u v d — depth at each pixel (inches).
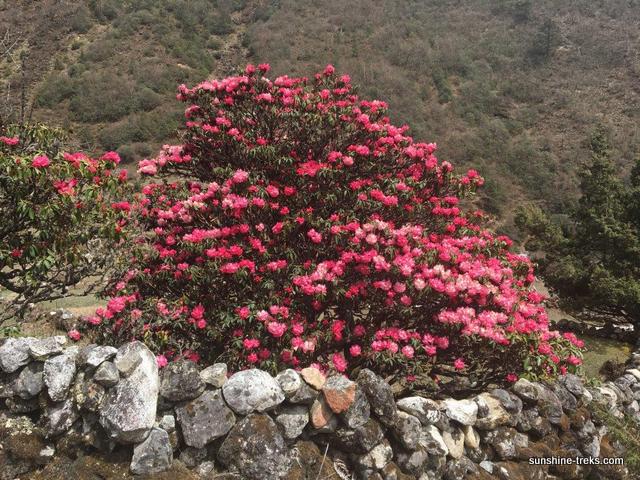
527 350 146.4
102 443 95.7
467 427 131.4
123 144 1149.1
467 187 204.2
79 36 1568.7
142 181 199.2
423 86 1611.7
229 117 200.2
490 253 182.1
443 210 187.6
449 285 146.3
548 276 448.8
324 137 196.7
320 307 167.8
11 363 99.0
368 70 1632.6
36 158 125.2
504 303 153.9
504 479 131.0
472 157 1296.8
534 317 169.2
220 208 170.4
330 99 216.1
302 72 1583.4
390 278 158.2
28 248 135.3
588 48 1871.3
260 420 102.3
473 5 2265.0
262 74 212.1
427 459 119.8
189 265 170.4
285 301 157.9
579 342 181.9
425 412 120.1
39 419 98.8
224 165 202.5
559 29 2007.9
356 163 192.1
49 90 1272.1
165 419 100.0
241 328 153.6
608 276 384.8
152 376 98.6
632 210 414.9
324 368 156.6
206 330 156.4
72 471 92.5
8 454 94.1
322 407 110.7
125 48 1555.1
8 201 134.0
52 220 135.7
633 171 444.8
